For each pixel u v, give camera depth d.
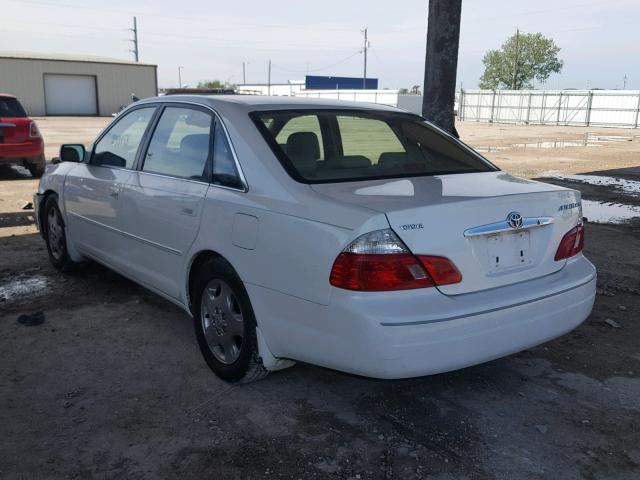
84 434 2.99
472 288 2.82
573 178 12.91
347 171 3.32
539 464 2.80
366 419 3.16
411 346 2.61
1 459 2.79
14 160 11.10
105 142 4.79
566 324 3.11
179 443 2.92
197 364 3.75
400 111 4.23
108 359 3.81
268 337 3.09
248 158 3.29
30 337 4.12
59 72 45.84
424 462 2.80
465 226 2.78
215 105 3.68
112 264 4.57
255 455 2.83
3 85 43.84
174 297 3.87
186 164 3.74
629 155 19.08
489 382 3.58
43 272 5.57
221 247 3.29
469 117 56.00
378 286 2.62
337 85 85.38
